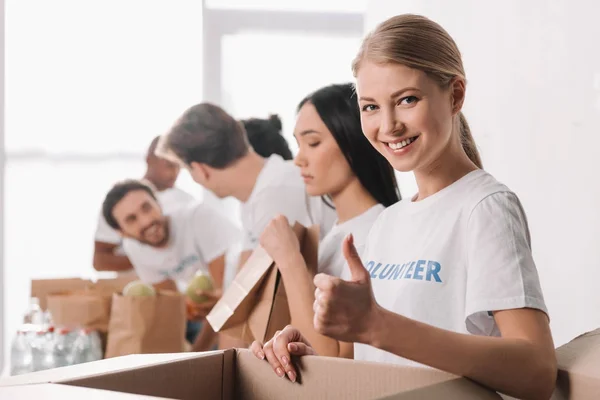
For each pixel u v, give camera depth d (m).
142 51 3.91
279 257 1.50
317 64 3.90
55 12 3.87
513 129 2.34
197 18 3.89
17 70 3.88
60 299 2.33
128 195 3.14
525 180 2.31
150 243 3.17
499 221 1.01
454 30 2.56
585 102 2.11
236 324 1.52
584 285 2.11
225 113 2.78
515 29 2.32
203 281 2.78
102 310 2.33
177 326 2.30
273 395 0.96
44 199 3.93
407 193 2.76
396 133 1.05
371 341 0.83
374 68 1.05
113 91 3.92
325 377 0.92
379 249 1.21
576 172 2.13
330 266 1.62
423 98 1.03
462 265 1.05
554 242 2.22
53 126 3.91
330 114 1.67
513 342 0.88
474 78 2.49
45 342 2.07
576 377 0.87
